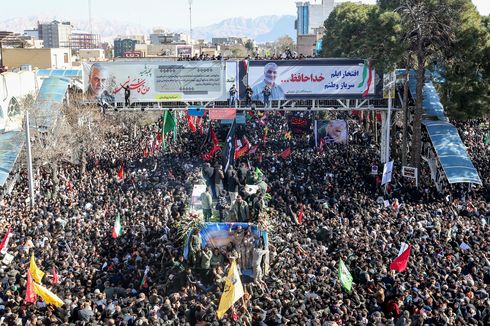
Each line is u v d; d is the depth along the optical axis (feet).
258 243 84.02
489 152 167.63
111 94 173.47
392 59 150.71
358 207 110.32
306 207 109.91
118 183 134.62
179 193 120.47
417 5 146.20
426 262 78.23
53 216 104.42
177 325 59.16
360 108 165.99
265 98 169.37
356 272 73.46
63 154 150.10
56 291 68.44
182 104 175.01
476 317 62.13
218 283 75.72
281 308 62.18
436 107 161.48
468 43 147.13
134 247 88.79
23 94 175.11
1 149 143.95
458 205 115.44
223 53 542.98
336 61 165.99
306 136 197.67
